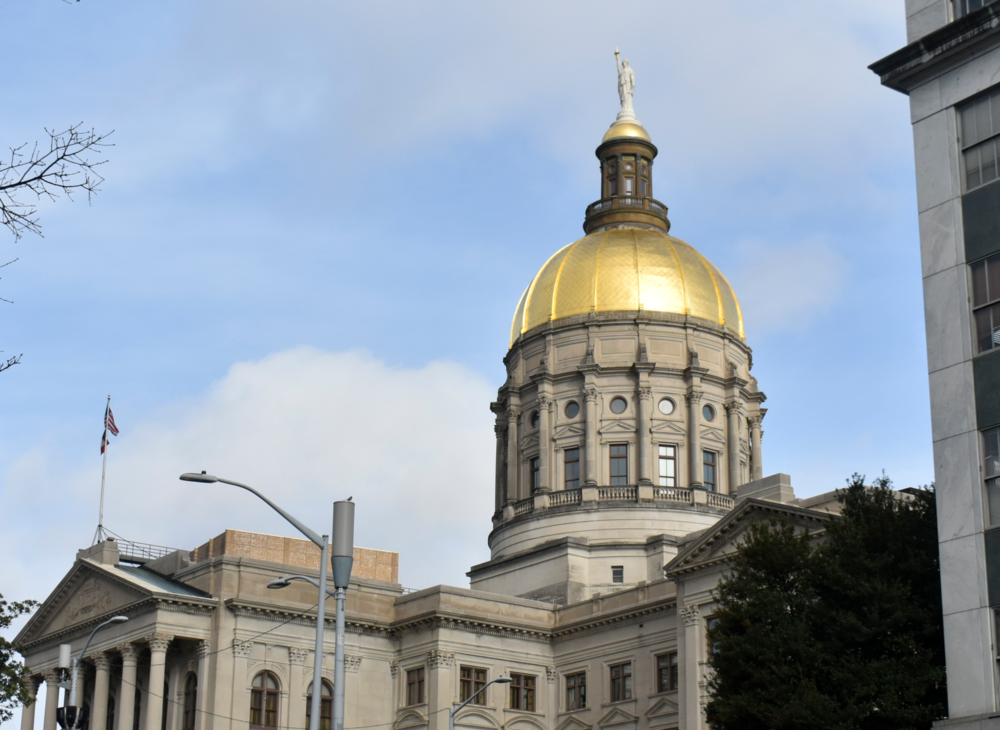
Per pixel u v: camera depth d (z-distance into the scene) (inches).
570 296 4242.1
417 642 3560.5
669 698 3284.9
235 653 3366.1
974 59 1787.6
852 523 2095.2
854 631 2004.2
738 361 4279.0
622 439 4047.7
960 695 1658.5
